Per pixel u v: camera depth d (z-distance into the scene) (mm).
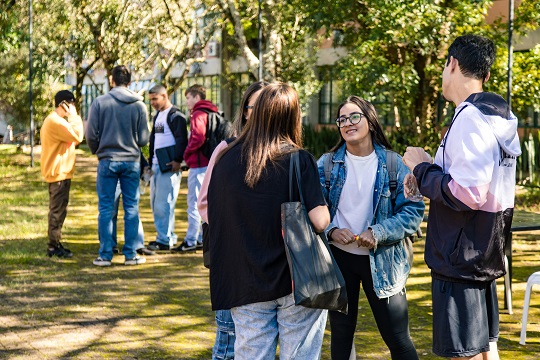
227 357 4402
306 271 3227
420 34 13367
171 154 8898
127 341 5562
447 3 14008
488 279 3369
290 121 3426
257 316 3359
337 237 4023
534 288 7137
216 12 21125
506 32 14289
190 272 7957
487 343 3424
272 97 3391
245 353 3400
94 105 8164
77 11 22156
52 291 7105
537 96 13758
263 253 3314
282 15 16203
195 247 9086
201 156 8766
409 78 14477
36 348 5371
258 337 3363
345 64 14688
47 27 22859
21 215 12203
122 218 12047
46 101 26234
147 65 24531
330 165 4215
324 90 26938
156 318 6215
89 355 5223
